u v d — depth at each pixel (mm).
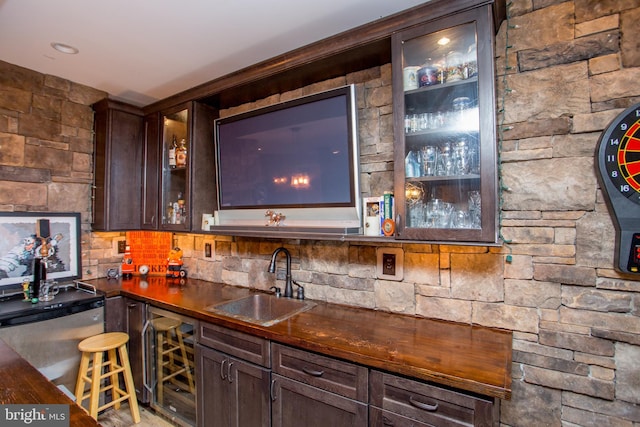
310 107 1977
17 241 2418
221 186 2459
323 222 1980
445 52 1530
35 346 2096
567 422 1444
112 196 2740
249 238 2537
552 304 1481
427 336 1522
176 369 2168
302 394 1495
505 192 1573
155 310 2221
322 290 2141
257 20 1822
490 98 1381
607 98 1378
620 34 1362
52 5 1690
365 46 1717
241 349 1722
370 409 1319
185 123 2590
